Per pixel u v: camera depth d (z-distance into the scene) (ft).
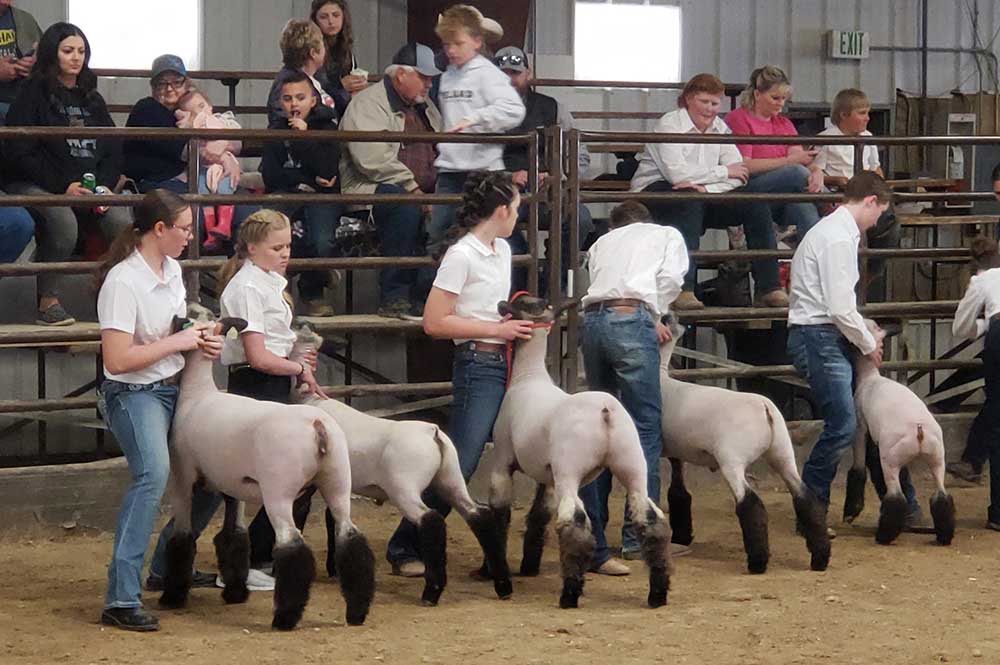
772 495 34.53
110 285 21.77
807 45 54.08
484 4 43.91
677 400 27.02
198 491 23.90
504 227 24.90
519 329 24.71
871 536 29.71
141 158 32.42
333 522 25.64
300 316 33.88
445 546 23.18
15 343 28.73
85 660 20.04
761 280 35.55
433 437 23.38
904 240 51.06
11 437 34.81
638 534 23.18
